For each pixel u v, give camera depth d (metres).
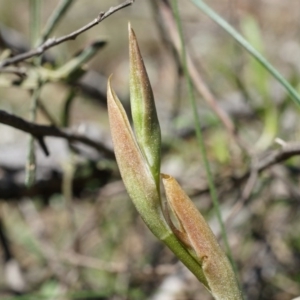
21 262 0.32
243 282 0.27
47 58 0.28
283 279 0.27
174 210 0.12
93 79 0.36
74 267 0.27
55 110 0.44
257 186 0.29
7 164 0.27
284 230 0.29
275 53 0.43
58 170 0.27
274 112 0.26
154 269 0.25
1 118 0.16
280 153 0.21
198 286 0.26
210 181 0.17
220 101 0.34
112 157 0.22
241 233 0.29
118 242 0.30
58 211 0.34
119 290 0.25
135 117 0.12
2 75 0.21
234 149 0.28
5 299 0.22
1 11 0.66
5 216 0.32
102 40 0.21
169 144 0.30
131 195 0.12
